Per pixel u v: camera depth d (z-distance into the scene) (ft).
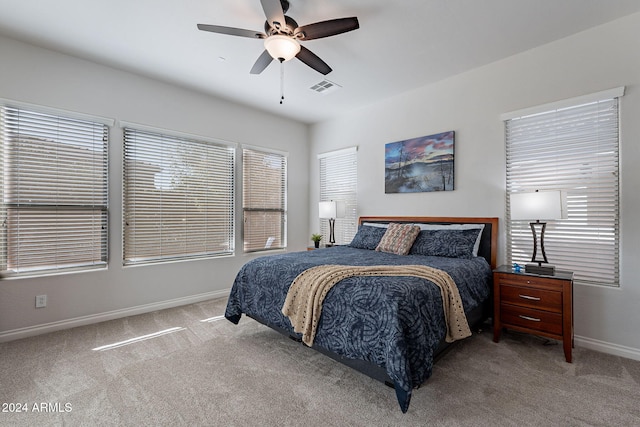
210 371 6.99
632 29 7.80
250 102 13.96
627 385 6.40
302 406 5.72
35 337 8.91
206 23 8.13
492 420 5.29
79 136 9.98
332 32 7.08
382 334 5.61
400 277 6.63
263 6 6.31
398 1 7.25
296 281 7.47
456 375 6.79
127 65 10.44
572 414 5.46
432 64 10.40
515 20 8.01
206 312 11.34
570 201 8.80
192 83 11.91
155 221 11.70
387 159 13.38
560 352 7.97
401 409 5.45
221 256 13.60
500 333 8.67
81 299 9.92
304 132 17.17
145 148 11.44
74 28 8.34
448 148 11.39
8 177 8.86
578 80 8.61
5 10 7.55
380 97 13.33
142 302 11.26
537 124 9.45
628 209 7.83
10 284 8.75
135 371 6.97
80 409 5.60
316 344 6.84
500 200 10.16
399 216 13.05
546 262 8.45
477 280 8.42
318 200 16.92
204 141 13.05
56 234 9.57
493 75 10.29
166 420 5.32
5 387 6.31
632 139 7.79
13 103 8.78
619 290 7.91
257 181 15.06
